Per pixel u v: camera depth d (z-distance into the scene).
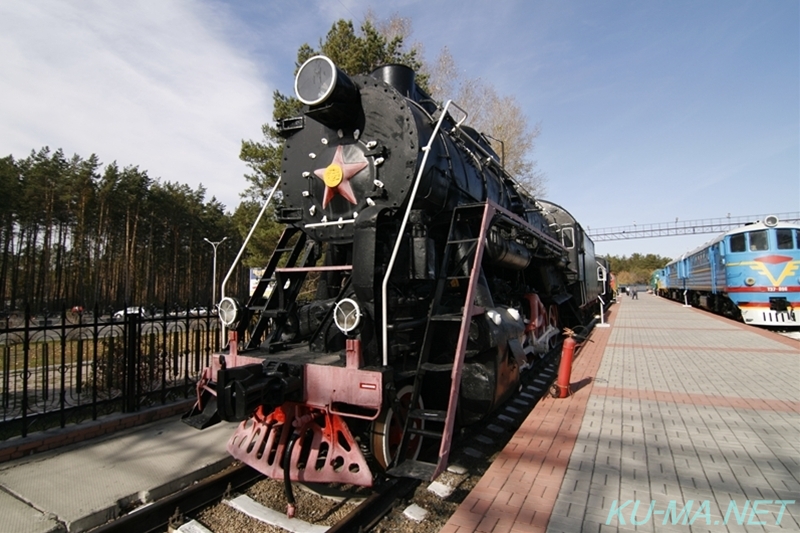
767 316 15.41
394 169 4.51
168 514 3.79
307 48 15.23
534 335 8.13
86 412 6.19
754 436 5.00
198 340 7.32
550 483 3.83
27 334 5.15
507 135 26.20
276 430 4.08
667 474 4.02
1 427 5.33
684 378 7.99
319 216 4.96
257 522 3.76
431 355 4.84
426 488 4.25
